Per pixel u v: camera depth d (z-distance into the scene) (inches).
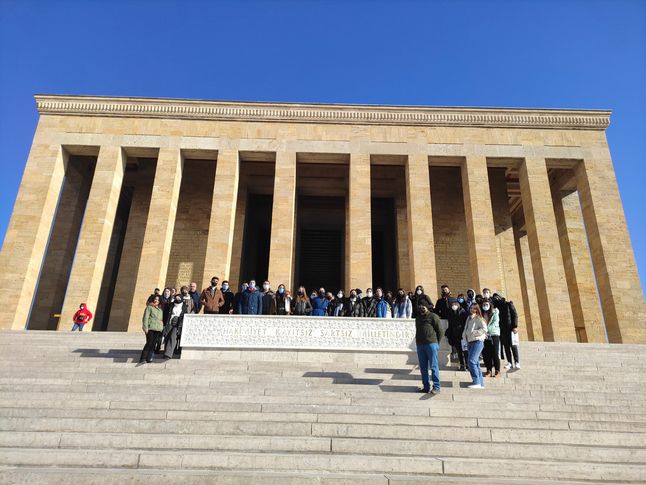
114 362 459.8
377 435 302.7
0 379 402.9
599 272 877.2
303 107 951.0
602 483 246.5
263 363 458.3
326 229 1184.2
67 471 232.2
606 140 944.3
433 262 849.5
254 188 1072.8
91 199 880.3
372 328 497.4
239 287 964.6
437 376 382.0
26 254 836.0
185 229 1016.2
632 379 466.6
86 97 939.3
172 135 934.4
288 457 253.8
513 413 343.3
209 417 318.7
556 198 1058.7
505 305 474.6
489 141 939.3
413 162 919.7
